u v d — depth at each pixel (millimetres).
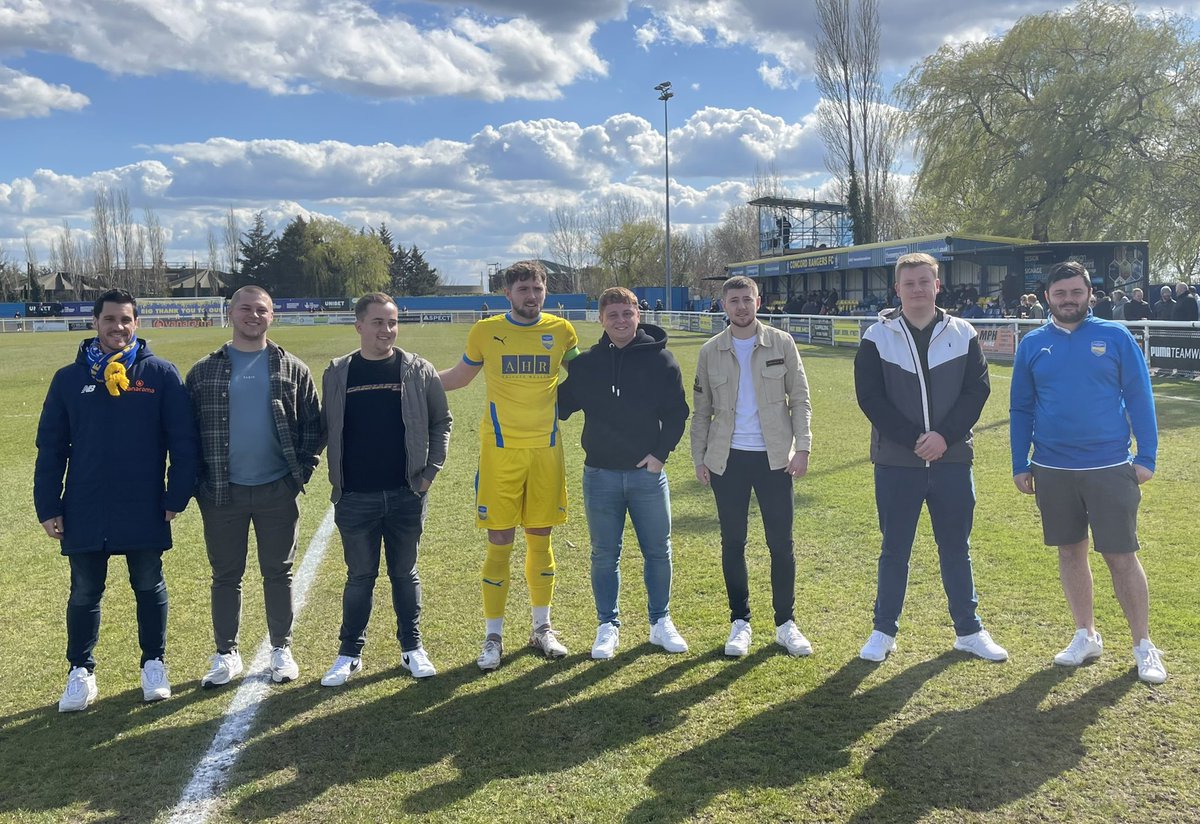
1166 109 25203
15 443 10766
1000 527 5902
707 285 76250
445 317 58875
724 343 4070
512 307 4027
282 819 2834
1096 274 21656
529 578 4215
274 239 77750
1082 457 3635
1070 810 2730
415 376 3992
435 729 3426
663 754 3162
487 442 4055
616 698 3635
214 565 3924
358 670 4016
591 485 4121
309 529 6621
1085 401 3619
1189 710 3307
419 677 3906
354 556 3953
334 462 3902
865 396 3852
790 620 4137
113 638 4500
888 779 2941
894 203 46500
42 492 3594
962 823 2688
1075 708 3365
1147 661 3582
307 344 29938
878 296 31750
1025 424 3863
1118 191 25516
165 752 3301
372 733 3408
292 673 3938
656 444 4059
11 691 3869
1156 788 2826
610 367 4039
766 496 4047
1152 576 4781
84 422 3617
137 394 3662
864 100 39281
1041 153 26109
